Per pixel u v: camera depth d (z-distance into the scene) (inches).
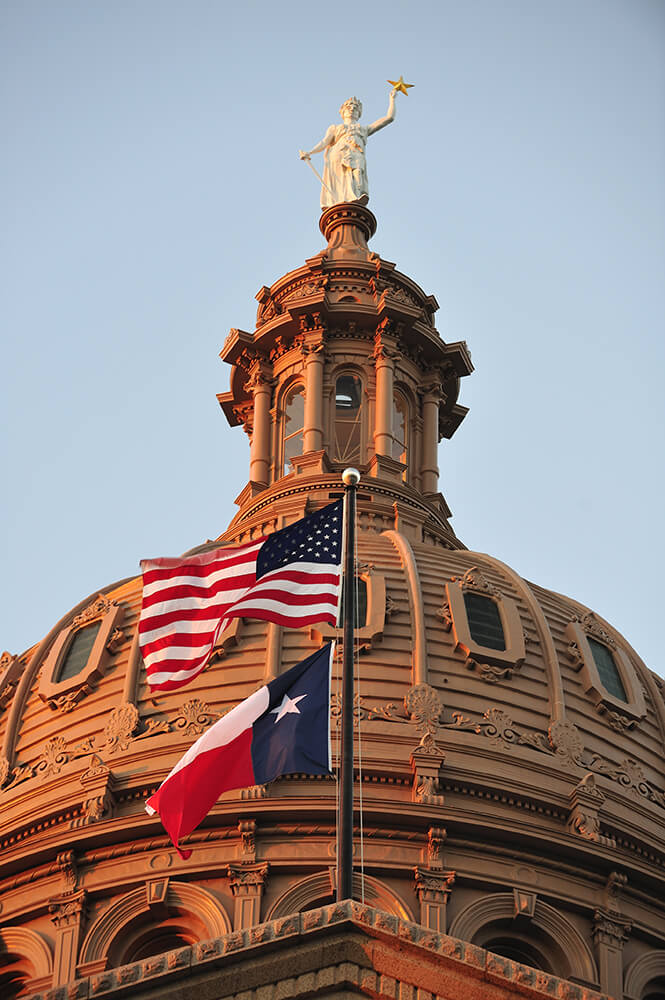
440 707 5605.3
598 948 5349.4
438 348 7726.4
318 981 3002.0
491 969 2987.2
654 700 6190.9
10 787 5787.4
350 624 3469.5
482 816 5374.0
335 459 7313.0
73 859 5433.1
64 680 6033.5
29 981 5280.5
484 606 6087.6
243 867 5295.3
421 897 5246.1
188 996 3021.7
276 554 4315.9
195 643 4859.7
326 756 3855.8
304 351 7554.1
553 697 5866.1
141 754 5585.6
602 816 5541.3
